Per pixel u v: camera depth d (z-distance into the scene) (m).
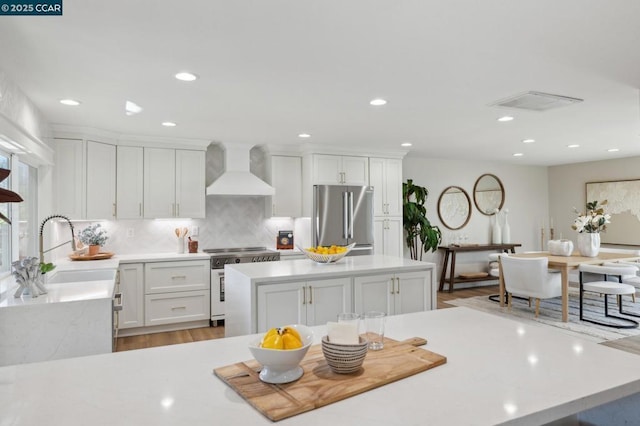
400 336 1.59
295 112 3.84
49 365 1.29
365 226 5.87
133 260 4.59
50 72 2.70
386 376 1.15
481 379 1.17
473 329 1.68
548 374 1.20
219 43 2.30
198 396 1.07
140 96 3.27
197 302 4.91
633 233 7.12
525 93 3.29
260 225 5.89
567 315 4.88
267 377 1.12
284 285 3.04
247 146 5.51
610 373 1.21
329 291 3.21
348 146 5.75
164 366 1.29
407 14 2.00
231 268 3.41
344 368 1.16
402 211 6.34
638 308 5.53
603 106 3.70
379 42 2.31
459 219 7.57
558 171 8.37
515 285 5.28
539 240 8.42
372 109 3.76
